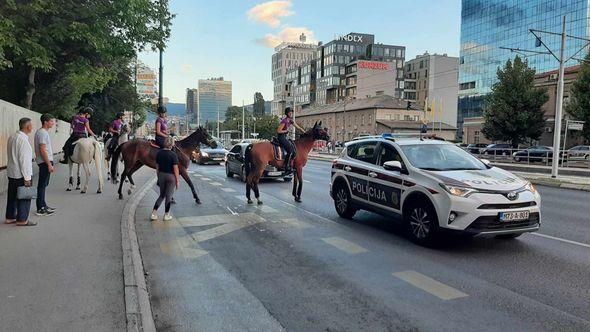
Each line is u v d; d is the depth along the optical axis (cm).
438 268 668
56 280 555
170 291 573
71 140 1348
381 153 948
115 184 1440
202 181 1928
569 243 820
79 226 859
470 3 10550
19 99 2250
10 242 732
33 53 1478
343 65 13362
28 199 848
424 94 12644
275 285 595
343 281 610
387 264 688
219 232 907
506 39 9656
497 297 549
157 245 803
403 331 458
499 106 4866
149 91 4522
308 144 1316
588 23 7919
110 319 447
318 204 1276
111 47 1691
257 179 1264
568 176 2545
